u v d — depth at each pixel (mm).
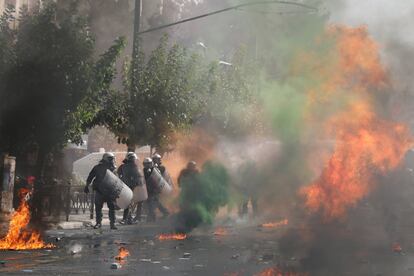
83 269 24094
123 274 23047
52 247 32062
